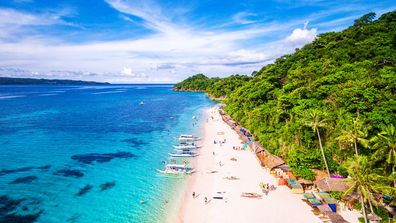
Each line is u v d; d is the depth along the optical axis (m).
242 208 36.09
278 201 37.62
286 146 52.97
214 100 184.62
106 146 66.00
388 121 40.62
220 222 32.97
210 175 47.59
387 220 30.97
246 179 45.34
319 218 33.19
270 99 84.38
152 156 58.47
